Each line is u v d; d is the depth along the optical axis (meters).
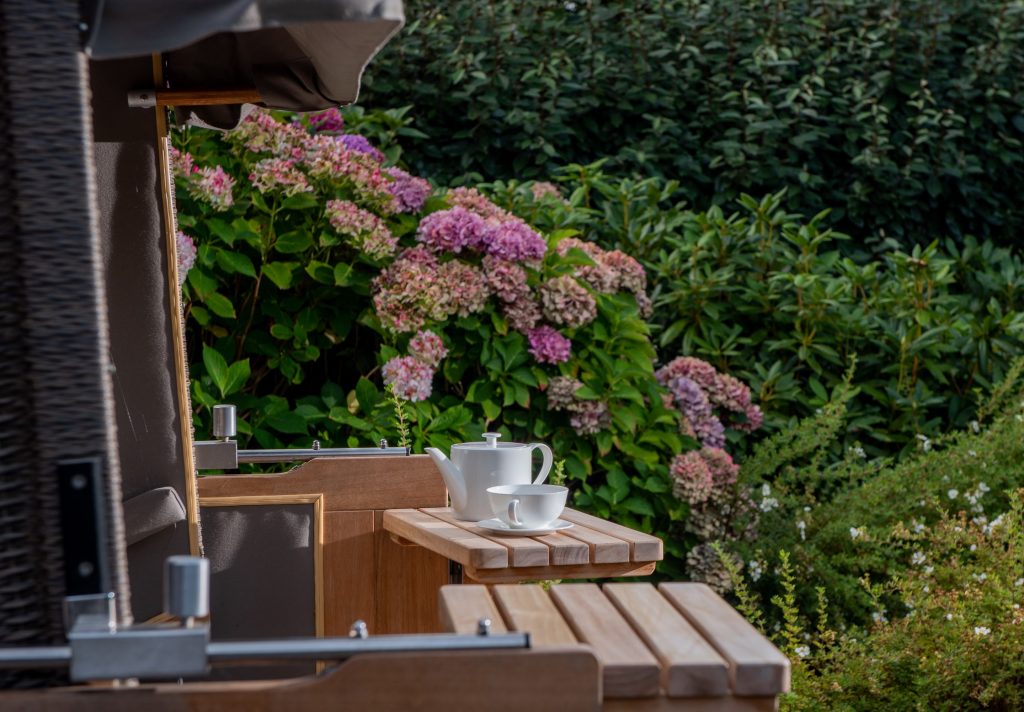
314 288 3.30
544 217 3.81
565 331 3.41
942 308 4.23
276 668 2.04
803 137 4.62
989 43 4.95
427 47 4.59
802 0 5.04
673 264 4.03
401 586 2.33
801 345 4.10
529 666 0.98
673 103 4.80
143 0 1.01
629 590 1.37
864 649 2.79
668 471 3.45
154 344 1.92
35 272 0.97
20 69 0.97
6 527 0.98
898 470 3.60
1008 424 3.79
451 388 3.44
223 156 3.25
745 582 3.43
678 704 1.04
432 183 4.05
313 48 1.60
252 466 3.16
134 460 1.87
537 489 2.02
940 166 4.79
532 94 4.50
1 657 0.92
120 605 0.99
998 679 2.56
